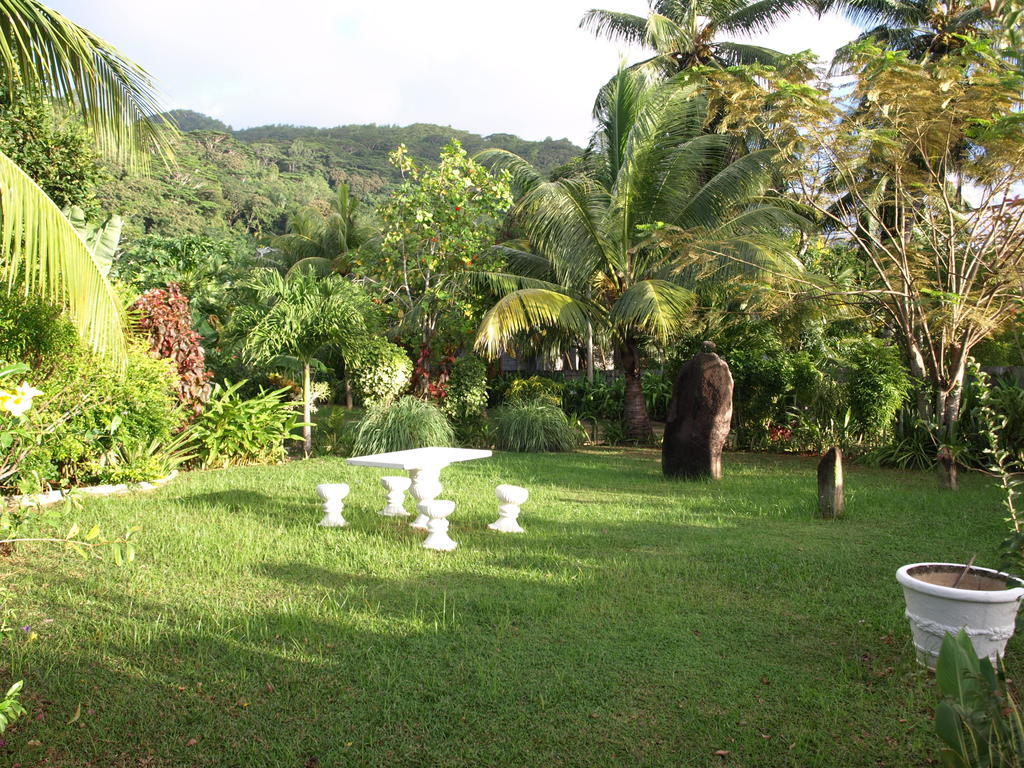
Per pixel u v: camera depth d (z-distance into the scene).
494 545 6.75
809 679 3.96
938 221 12.27
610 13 24.08
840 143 10.66
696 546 6.73
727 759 3.19
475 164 16.81
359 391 15.37
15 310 7.56
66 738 3.23
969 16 20.45
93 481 9.29
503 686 3.80
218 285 19.53
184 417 11.16
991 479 11.02
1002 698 2.74
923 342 11.94
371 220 33.72
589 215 16.03
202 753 3.16
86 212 13.91
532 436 14.71
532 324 16.30
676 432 10.92
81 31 6.07
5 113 12.34
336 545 6.61
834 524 7.84
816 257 19.09
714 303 15.90
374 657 4.12
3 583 5.33
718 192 15.55
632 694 3.75
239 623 4.59
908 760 3.20
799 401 14.54
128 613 4.76
